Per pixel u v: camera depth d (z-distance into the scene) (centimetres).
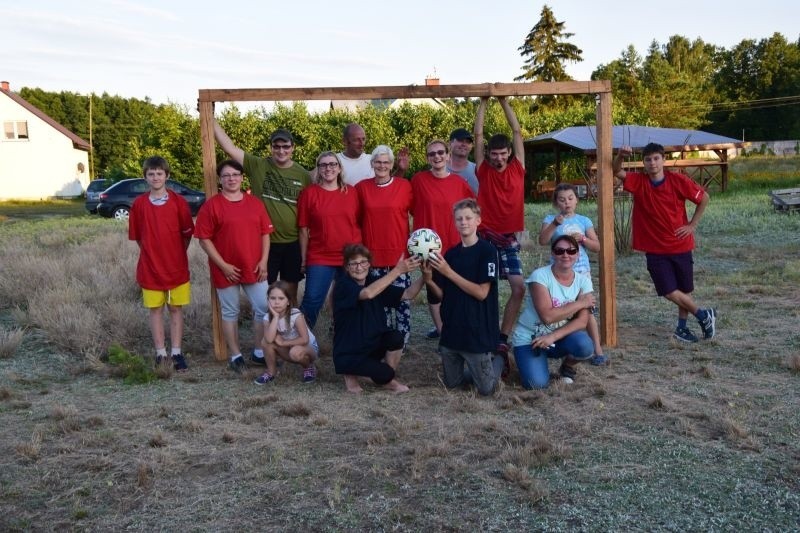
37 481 380
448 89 640
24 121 4691
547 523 326
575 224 607
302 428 456
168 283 602
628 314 797
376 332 523
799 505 336
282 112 2808
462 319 510
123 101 7044
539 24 6450
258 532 325
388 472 381
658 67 6950
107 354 661
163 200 600
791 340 645
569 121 3475
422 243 507
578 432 436
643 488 358
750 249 1248
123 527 332
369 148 2833
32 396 541
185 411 495
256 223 595
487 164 628
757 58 7906
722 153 2948
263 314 608
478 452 408
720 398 491
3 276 994
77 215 2983
